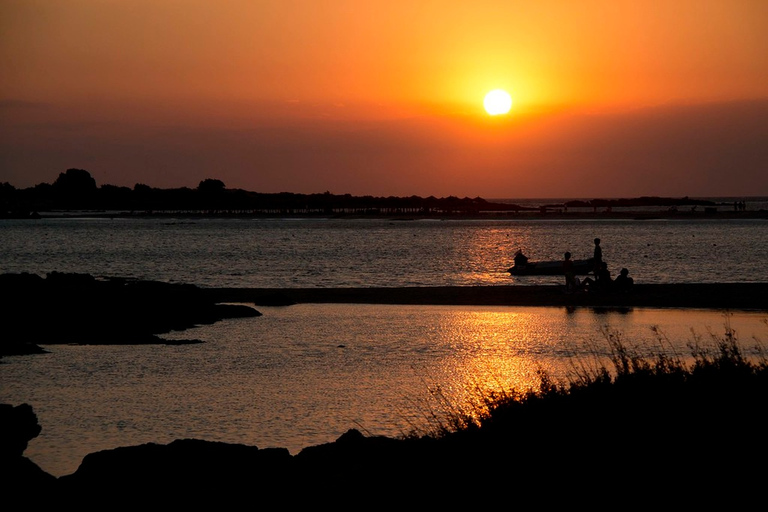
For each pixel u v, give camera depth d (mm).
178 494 23016
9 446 28219
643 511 17969
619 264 135625
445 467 21094
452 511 19422
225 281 117000
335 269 139000
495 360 46375
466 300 78188
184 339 57469
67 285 80875
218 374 44375
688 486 18359
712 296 75000
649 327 57875
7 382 43062
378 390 39156
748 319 61031
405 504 20359
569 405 22359
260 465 24812
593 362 44219
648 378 23266
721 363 23688
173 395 39281
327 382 41375
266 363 47438
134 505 22547
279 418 34344
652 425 20422
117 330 59125
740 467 18703
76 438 32000
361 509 20984
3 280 76625
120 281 94875
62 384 42406
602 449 19812
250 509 22109
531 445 20609
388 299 80250
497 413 23125
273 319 67188
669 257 155625
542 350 49406
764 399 21266
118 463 24766
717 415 20578
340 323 64250
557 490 18953
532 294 81250
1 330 59281
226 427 33125
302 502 22078
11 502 22891
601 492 18609
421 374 42875
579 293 80062
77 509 22625
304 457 25891
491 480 19844
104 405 37406
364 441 26516
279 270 137875
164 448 25750
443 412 33656
